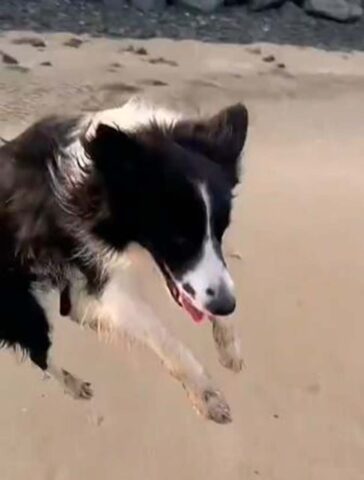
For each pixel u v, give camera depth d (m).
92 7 3.09
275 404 1.36
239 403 1.36
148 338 1.14
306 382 1.40
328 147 2.23
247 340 1.47
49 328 1.21
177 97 2.48
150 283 1.19
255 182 1.98
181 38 2.99
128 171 1.01
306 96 2.60
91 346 1.43
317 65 2.90
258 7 3.26
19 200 1.09
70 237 1.08
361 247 1.76
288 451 1.29
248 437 1.30
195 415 1.33
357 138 2.31
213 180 1.02
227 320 1.17
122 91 2.46
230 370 1.28
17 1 3.04
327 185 2.00
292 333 1.50
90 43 2.83
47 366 1.24
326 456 1.29
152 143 1.02
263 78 2.71
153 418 1.32
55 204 1.07
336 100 2.59
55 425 1.31
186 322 1.46
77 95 2.40
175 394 1.36
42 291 1.16
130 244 1.06
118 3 3.12
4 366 1.39
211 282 1.01
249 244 1.72
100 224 1.05
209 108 2.43
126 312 1.13
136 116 1.07
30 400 1.34
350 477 1.26
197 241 1.01
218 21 3.16
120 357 1.42
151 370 1.40
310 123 2.39
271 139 2.25
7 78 2.45
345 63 2.97
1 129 2.15
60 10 3.04
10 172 1.09
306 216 1.85
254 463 1.27
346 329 1.52
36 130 1.10
